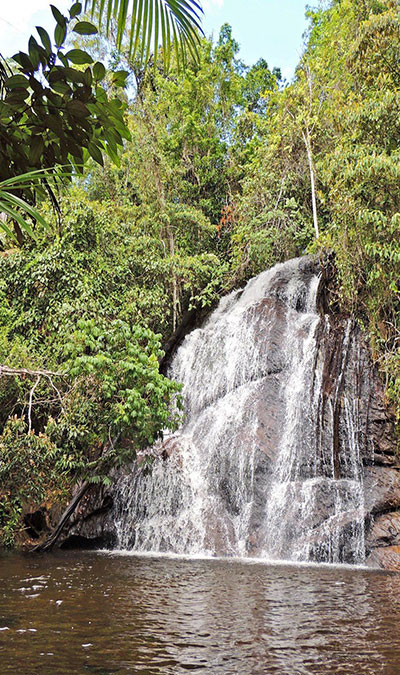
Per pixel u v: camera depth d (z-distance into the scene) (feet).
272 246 70.64
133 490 43.29
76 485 44.16
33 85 9.65
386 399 41.06
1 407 46.44
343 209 46.85
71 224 59.98
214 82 93.40
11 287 58.59
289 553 35.68
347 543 35.09
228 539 37.99
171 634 15.52
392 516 36.91
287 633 15.81
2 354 46.57
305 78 73.00
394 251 43.70
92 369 36.47
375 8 63.36
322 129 69.41
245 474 40.57
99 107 10.44
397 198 45.19
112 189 82.53
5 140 10.43
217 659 13.17
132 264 65.77
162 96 86.53
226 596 21.42
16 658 13.04
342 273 48.16
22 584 24.09
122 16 11.15
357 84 57.21
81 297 56.24
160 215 75.56
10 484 36.96
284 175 73.20
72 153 10.58
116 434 39.19
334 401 41.75
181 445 45.68
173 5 11.12
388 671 12.45
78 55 9.77
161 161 79.30
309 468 40.06
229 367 51.42
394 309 46.47
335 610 19.10
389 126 47.52
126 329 38.65
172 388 38.58
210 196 92.48
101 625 16.51
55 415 48.49
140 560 33.55
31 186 8.39
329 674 12.17
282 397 45.11
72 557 35.06
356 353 43.86
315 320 49.37
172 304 69.62
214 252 83.92
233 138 93.35
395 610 19.22
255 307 52.39
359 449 40.14
